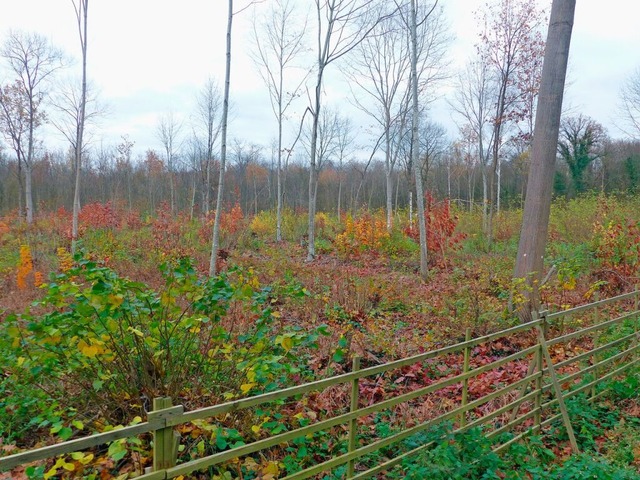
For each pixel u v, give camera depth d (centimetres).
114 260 1037
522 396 392
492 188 1585
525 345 605
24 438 330
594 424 415
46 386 348
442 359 553
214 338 352
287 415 352
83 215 1955
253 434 328
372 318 694
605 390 466
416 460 309
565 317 653
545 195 701
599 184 3238
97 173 4181
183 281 323
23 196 3556
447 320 664
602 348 474
